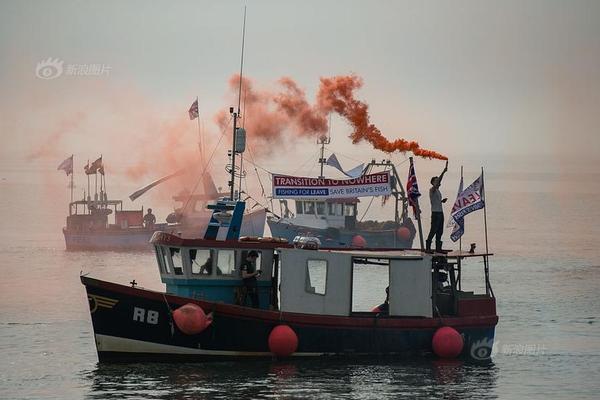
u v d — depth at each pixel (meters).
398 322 173.12
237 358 168.50
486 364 179.25
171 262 172.88
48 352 185.25
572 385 166.25
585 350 193.88
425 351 175.38
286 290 169.50
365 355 172.62
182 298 165.25
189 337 166.25
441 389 159.75
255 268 174.38
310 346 170.12
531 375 172.12
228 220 178.50
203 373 163.88
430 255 175.75
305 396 153.38
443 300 180.00
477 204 183.75
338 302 171.75
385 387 159.50
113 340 165.50
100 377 163.12
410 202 183.38
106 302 164.50
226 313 166.38
